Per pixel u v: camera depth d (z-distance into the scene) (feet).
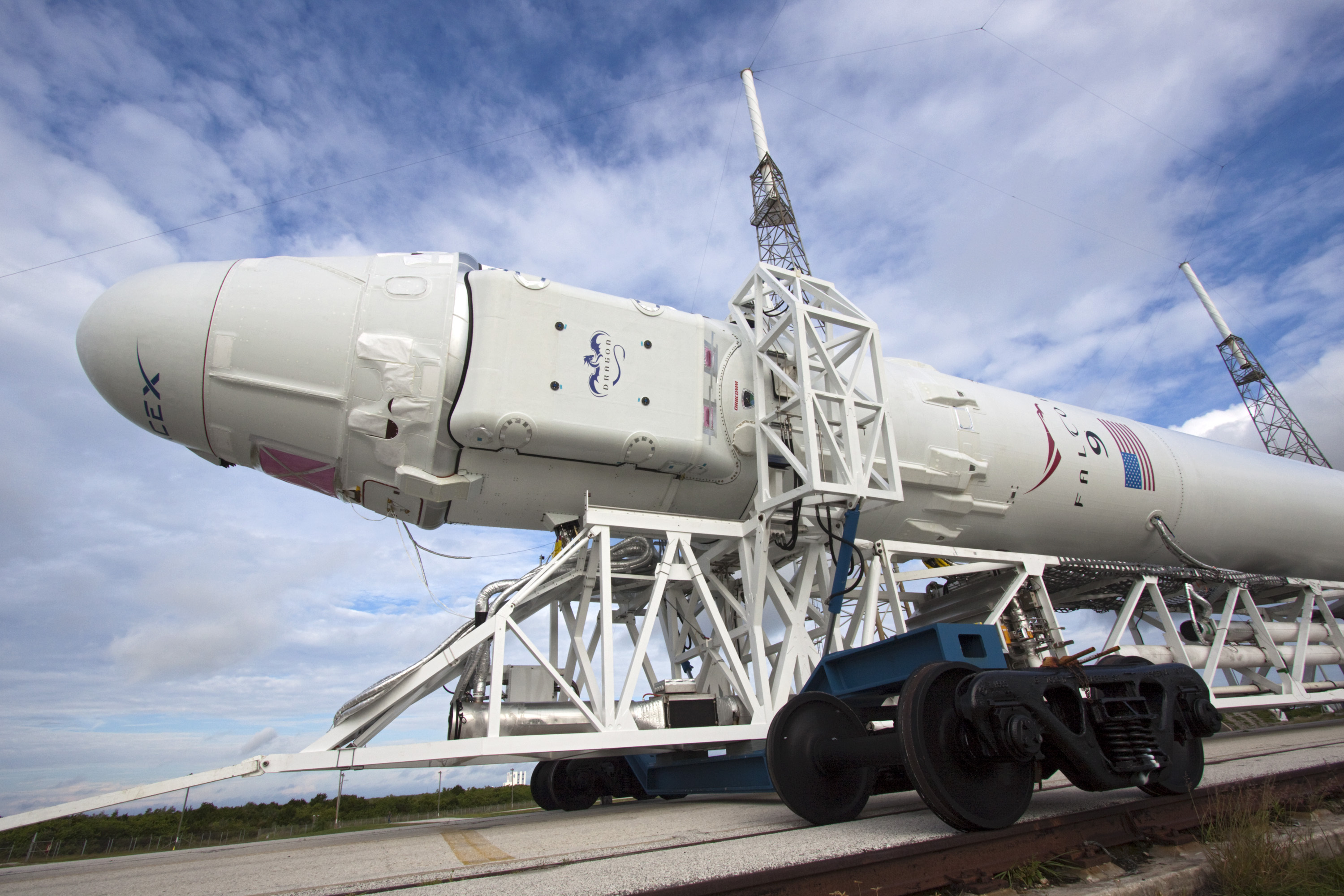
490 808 152.66
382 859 17.24
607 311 31.76
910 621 44.47
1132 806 15.37
